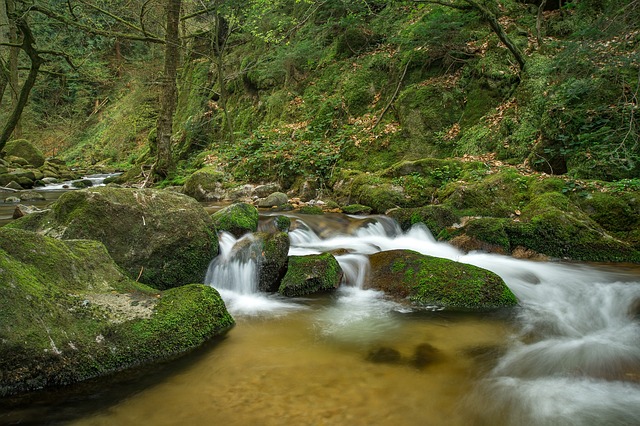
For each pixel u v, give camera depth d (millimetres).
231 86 17953
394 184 8742
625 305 4254
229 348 3309
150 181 13891
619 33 6727
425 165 8898
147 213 4418
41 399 2512
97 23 13469
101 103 34656
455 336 3633
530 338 3625
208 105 18203
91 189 4402
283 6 17109
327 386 2742
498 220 6270
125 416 2387
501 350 3377
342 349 3332
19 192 13180
